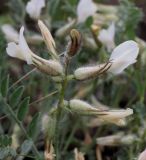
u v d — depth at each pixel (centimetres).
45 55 27
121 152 28
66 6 33
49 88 29
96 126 31
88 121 31
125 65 20
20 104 22
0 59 26
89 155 30
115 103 32
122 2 30
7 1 40
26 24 36
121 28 30
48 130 21
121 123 21
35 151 23
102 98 33
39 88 33
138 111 26
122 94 33
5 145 22
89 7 29
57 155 21
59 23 32
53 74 20
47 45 21
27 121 31
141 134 27
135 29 34
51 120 21
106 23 35
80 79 20
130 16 30
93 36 31
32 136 22
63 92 20
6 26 30
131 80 31
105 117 21
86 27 30
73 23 30
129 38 30
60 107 21
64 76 20
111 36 28
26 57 20
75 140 30
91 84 31
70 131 31
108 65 20
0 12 42
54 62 20
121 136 28
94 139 29
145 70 30
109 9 37
